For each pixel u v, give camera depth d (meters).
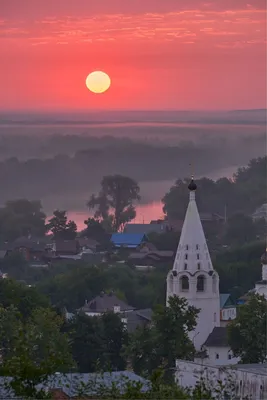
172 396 195.75
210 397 198.50
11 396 195.62
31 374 195.50
